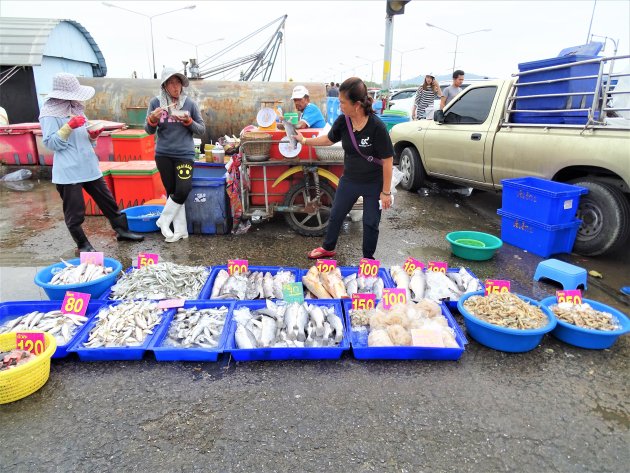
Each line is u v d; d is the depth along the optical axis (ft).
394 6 38.09
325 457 7.12
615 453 7.29
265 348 9.37
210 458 7.08
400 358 9.64
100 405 8.22
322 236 17.80
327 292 12.02
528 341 9.78
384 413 8.10
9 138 29.48
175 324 10.52
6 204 23.12
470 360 9.71
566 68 16.25
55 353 9.37
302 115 18.49
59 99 13.73
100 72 71.00
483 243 16.80
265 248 16.51
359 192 13.24
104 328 9.86
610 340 10.00
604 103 15.11
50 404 8.23
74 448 7.25
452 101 22.49
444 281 12.22
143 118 32.24
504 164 18.88
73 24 60.23
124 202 20.35
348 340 9.83
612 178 15.24
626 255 16.42
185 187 16.31
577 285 13.03
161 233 18.26
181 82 15.47
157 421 7.84
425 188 27.14
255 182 17.79
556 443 7.48
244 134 16.43
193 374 9.14
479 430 7.73
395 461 7.07
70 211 14.57
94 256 12.21
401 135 26.25
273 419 7.92
